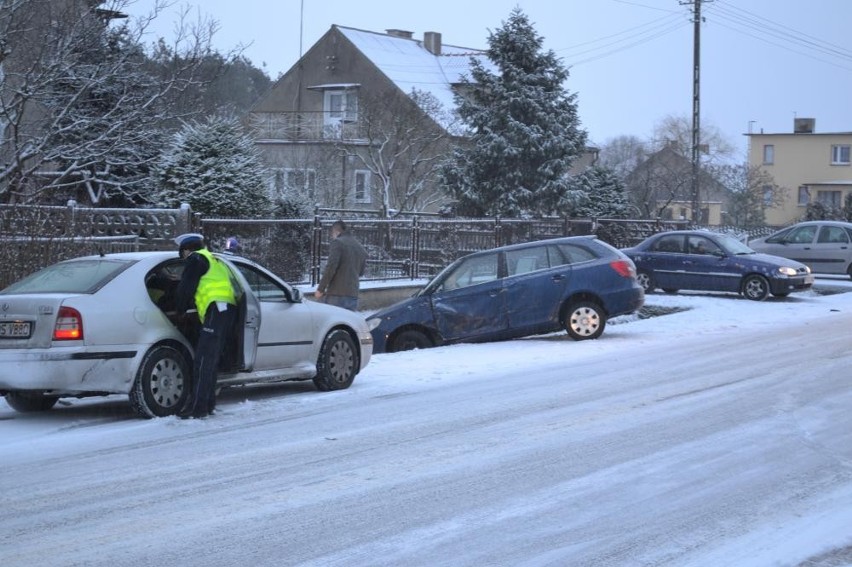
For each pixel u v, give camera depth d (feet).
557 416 35.14
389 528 22.27
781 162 262.06
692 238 82.43
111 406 38.73
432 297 57.26
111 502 24.39
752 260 79.56
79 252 52.24
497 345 56.39
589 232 102.06
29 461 28.76
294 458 29.04
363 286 77.71
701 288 81.30
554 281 57.06
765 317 69.21
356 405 37.86
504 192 124.88
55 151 65.31
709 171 239.71
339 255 53.62
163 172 79.66
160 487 25.82
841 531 22.17
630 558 20.33
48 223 52.06
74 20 67.05
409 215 125.08
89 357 32.68
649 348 53.88
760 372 44.55
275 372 38.68
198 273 34.47
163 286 36.88
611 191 147.23
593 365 47.73
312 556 20.35
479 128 128.77
